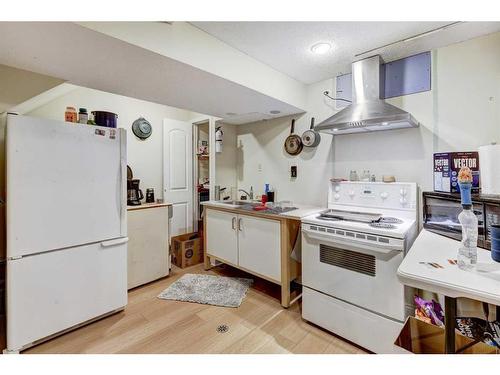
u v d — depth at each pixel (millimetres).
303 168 2883
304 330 1915
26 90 1710
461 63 1883
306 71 2418
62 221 1797
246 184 3543
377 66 2072
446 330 1007
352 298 1710
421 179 2066
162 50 1486
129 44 1354
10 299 1581
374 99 2082
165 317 2102
